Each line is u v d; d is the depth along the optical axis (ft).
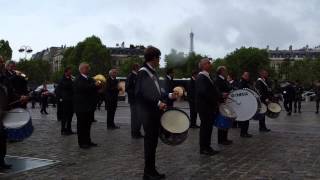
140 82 16.22
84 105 24.14
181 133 16.53
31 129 18.35
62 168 18.42
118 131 32.48
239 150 23.36
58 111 41.27
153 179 16.22
